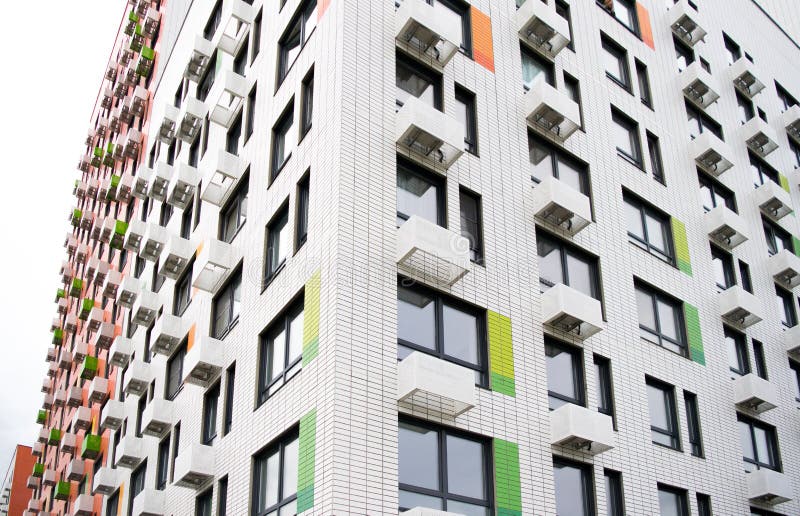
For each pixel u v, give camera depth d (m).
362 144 18.38
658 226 26.17
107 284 41.56
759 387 24.64
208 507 20.84
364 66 19.52
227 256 23.33
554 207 21.09
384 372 16.11
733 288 26.17
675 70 30.95
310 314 17.12
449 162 19.64
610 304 22.30
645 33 30.34
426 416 16.36
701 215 28.00
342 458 14.69
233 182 24.75
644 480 20.31
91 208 60.41
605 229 23.55
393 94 19.77
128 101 45.28
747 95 34.91
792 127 36.81
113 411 32.53
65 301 62.34
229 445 19.95
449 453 16.67
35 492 56.78
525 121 22.97
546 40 24.66
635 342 22.41
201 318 24.91
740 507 22.84
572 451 18.83
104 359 41.84
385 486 15.00
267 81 24.31
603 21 28.58
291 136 21.42
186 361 22.67
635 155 26.94
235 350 21.33
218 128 28.31
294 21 23.70
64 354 53.22
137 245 35.72
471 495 16.64
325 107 19.36
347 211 17.27
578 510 18.61
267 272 20.67
